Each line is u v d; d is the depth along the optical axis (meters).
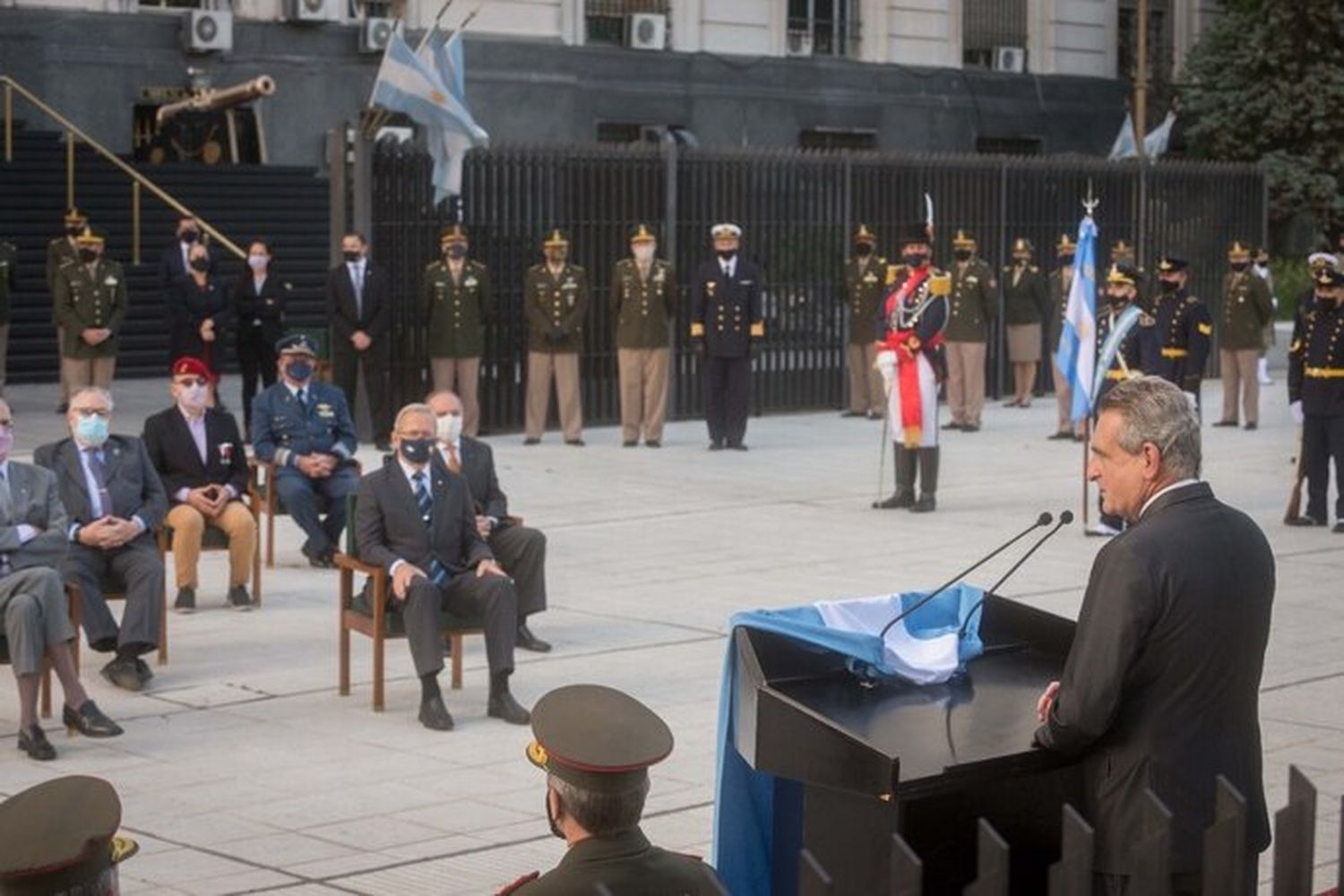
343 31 47.19
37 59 43.34
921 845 8.00
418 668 14.53
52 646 14.05
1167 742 7.42
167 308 32.41
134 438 16.20
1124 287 24.17
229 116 45.38
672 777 13.12
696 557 21.39
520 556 16.64
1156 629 7.38
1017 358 37.09
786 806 8.55
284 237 42.53
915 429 24.41
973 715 8.26
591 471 27.98
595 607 18.70
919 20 57.31
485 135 30.69
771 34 54.62
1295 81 56.25
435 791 12.95
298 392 20.78
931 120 57.59
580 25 51.44
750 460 29.41
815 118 55.41
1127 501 7.70
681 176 33.81
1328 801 12.41
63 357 32.16
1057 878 6.34
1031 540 22.58
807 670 8.83
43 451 15.98
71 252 32.03
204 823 12.23
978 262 33.56
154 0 46.09
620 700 6.55
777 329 35.53
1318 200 55.62
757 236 34.97
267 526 20.86
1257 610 7.56
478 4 49.41
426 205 30.86
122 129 44.50
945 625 9.31
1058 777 8.14
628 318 30.50
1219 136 56.72
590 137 51.66
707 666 16.31
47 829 5.42
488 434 32.00
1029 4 59.94
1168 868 6.64
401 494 15.05
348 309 29.70
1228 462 29.47
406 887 11.05
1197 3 63.31
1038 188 39.22
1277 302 50.62
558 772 6.34
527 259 31.95
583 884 6.18
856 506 25.02
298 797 12.81
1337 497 24.00
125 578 15.69
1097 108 61.03
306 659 16.61
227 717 14.77
